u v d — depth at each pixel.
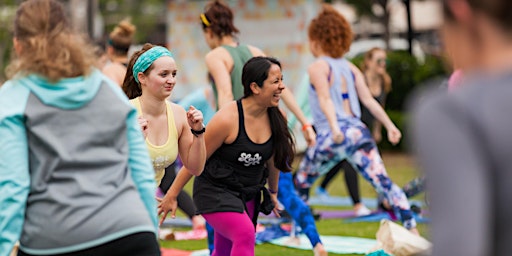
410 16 27.16
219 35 9.11
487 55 2.77
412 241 8.19
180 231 11.91
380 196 12.84
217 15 9.12
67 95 4.38
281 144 7.25
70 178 4.31
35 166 4.36
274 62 7.07
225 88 8.75
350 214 13.43
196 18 23.28
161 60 6.56
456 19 2.80
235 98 8.98
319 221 12.80
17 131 4.33
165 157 6.62
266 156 7.25
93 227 4.24
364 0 35.81
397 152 24.20
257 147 7.14
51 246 4.25
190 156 6.24
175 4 23.41
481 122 2.62
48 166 4.33
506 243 2.62
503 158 2.60
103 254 4.25
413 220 9.84
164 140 6.62
